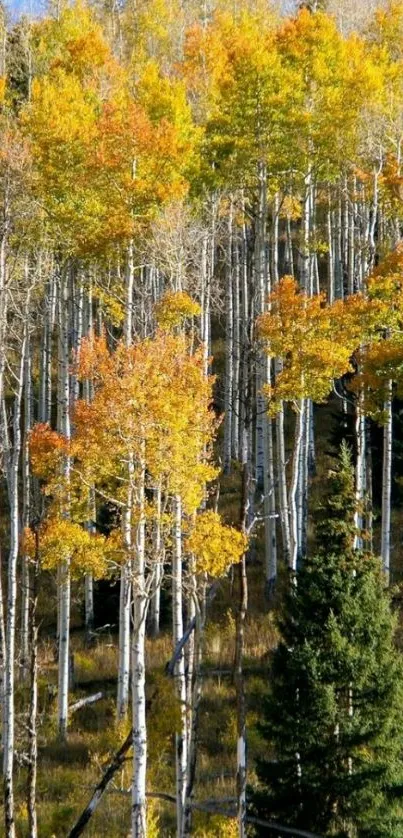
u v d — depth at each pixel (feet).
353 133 120.88
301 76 125.70
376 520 130.41
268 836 62.28
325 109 121.49
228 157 124.98
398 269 100.22
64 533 71.20
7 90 147.95
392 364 96.17
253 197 144.05
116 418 63.67
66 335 106.32
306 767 62.23
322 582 66.44
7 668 76.07
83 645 116.26
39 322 148.36
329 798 61.52
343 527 68.74
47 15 181.06
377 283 99.40
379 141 121.49
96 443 64.69
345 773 61.82
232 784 78.79
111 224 96.27
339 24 181.68
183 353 67.77
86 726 96.07
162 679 67.77
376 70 131.03
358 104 122.72
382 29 161.58
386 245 128.67
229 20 181.06
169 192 97.04
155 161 97.25
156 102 120.67
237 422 147.64
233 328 159.12
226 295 160.35
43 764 88.07
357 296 99.55
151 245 100.37
